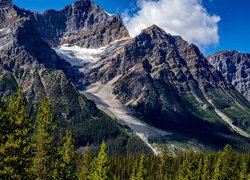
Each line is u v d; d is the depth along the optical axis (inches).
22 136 1553.9
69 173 2021.4
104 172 3068.4
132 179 5044.3
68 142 2655.0
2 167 1497.3
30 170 1710.1
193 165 4977.9
